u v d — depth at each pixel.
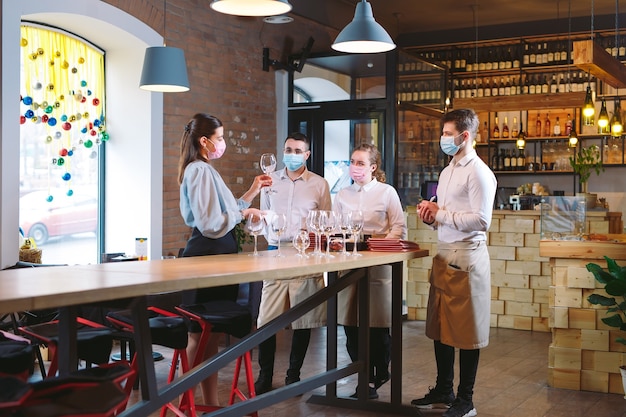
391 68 8.92
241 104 8.76
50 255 7.23
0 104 5.97
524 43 11.09
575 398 5.17
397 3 10.21
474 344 4.50
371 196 5.10
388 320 4.99
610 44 10.62
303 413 4.73
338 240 4.59
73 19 6.81
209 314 3.73
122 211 7.67
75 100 7.29
